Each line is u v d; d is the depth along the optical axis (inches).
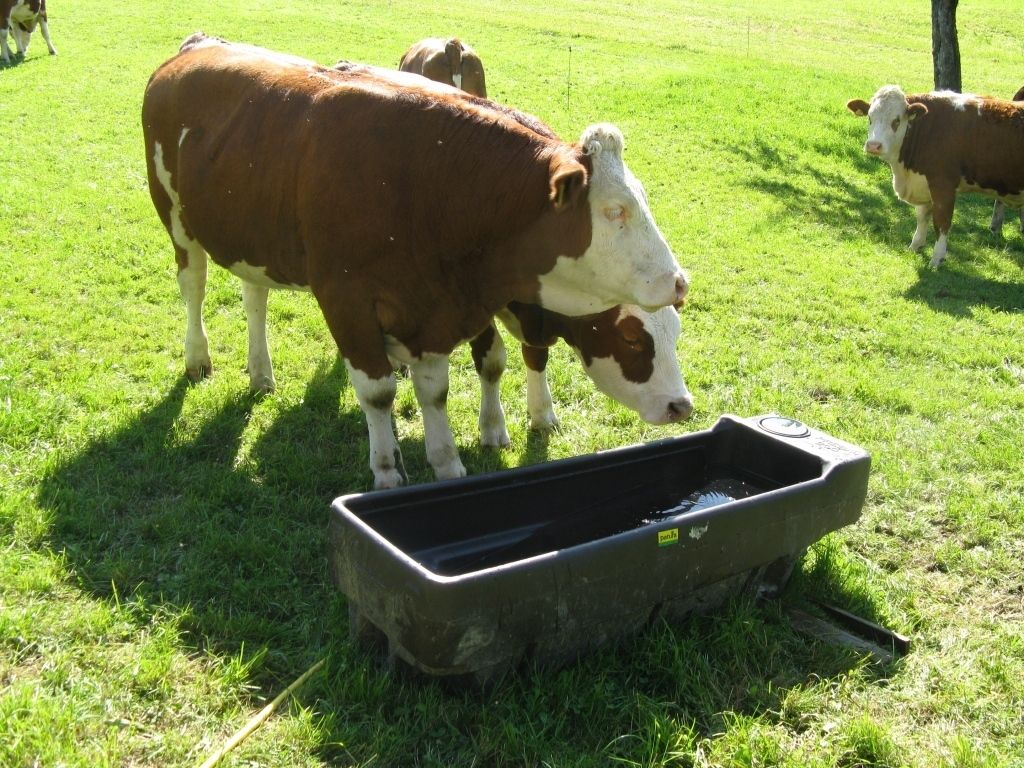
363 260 117.9
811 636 106.3
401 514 102.8
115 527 118.3
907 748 91.7
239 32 548.7
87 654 94.8
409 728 88.7
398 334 123.7
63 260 213.6
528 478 111.4
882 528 132.6
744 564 104.2
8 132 326.6
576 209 109.3
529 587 87.6
